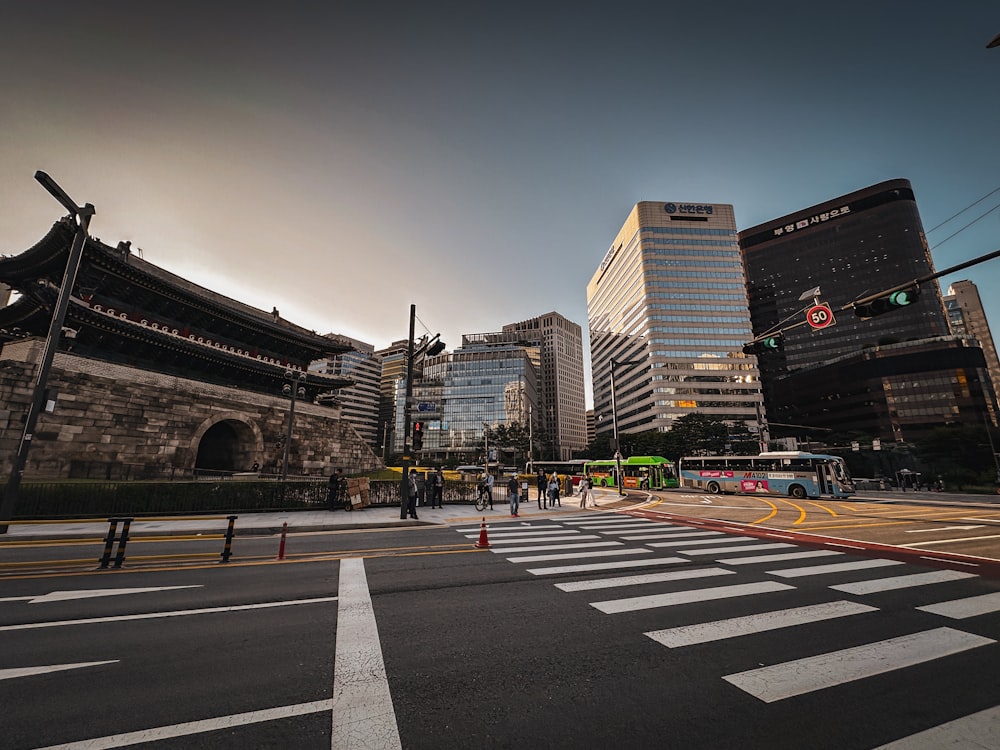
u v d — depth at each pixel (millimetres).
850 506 22375
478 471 60031
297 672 3951
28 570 7887
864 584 7012
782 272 127312
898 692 3604
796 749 2846
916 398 85500
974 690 3623
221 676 3855
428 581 7230
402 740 2949
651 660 4242
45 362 12305
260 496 18094
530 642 4684
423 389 109875
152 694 3520
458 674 3945
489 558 9195
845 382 96375
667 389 98312
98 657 4223
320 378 41906
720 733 3035
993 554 9586
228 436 36938
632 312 112312
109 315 29328
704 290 104000
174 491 16172
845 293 115375
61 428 24438
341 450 43438
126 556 9195
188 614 5508
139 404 28109
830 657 4289
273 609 5730
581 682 3803
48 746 2826
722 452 69125
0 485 13625
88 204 13578
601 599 6238
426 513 19422
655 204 108312
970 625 5164
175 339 31641
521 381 130375
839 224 120250
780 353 122375
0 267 27328
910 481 45781
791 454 29766
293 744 2893
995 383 127375
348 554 9594
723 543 11078
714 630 5031
